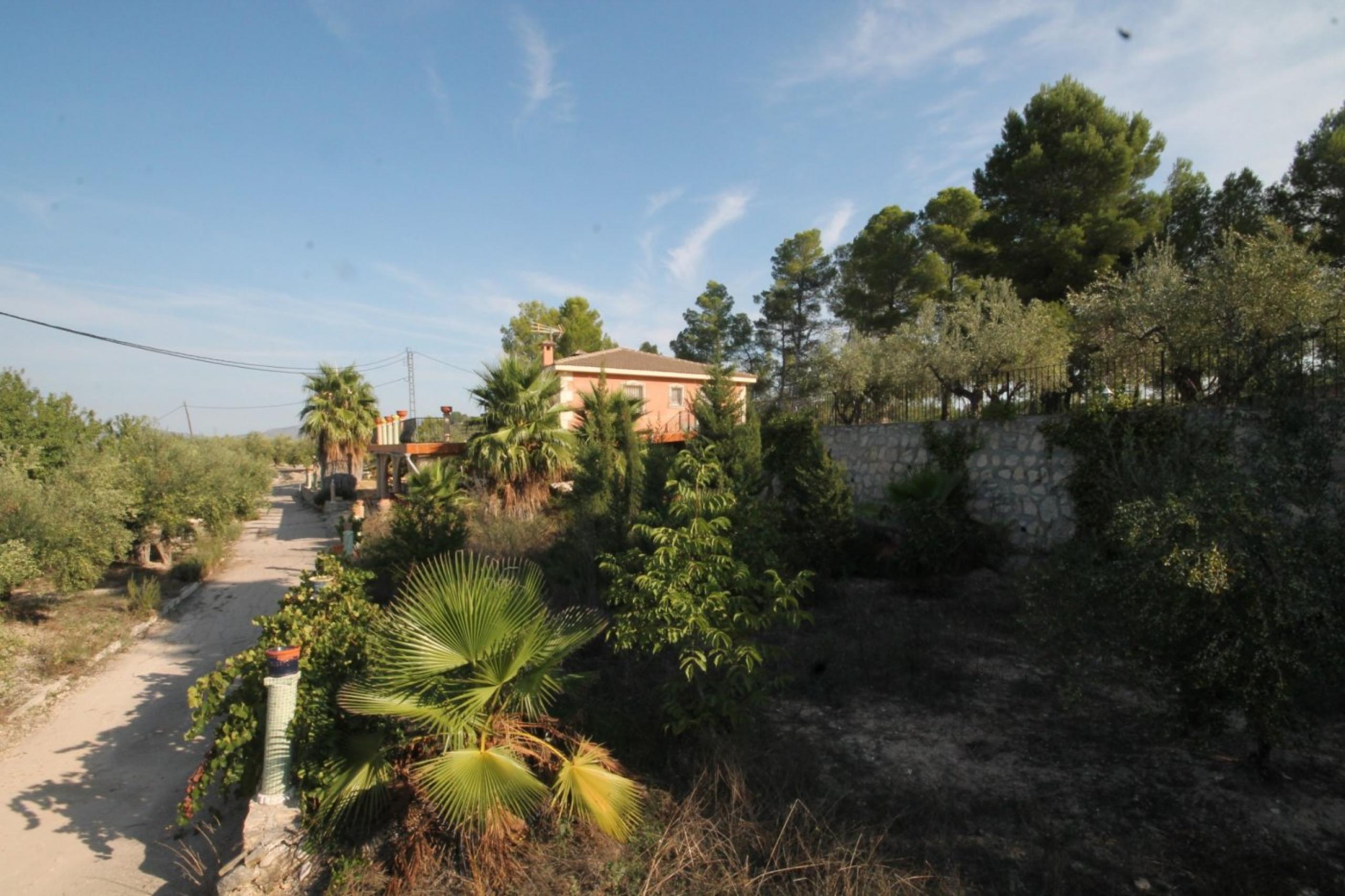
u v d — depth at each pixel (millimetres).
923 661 6961
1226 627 4020
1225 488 4168
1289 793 4363
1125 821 4211
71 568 10500
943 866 3887
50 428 14164
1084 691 6094
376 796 4637
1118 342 12117
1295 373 5152
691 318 42688
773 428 14625
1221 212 20125
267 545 21312
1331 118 17938
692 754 5320
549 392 17125
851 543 10633
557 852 4383
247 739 4926
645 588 5215
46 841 5469
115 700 8453
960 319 15711
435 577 4539
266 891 4418
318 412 31312
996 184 21656
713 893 3863
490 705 4625
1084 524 9633
